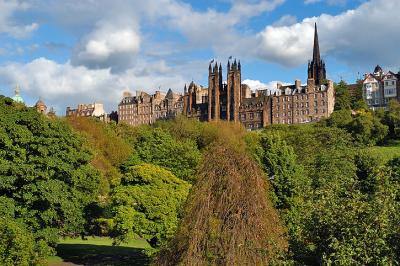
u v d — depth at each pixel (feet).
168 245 78.43
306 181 185.98
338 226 65.82
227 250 68.69
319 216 68.69
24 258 99.86
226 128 449.06
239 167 74.84
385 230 62.34
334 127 414.21
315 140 319.68
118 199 146.30
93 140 293.43
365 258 60.29
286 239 72.38
